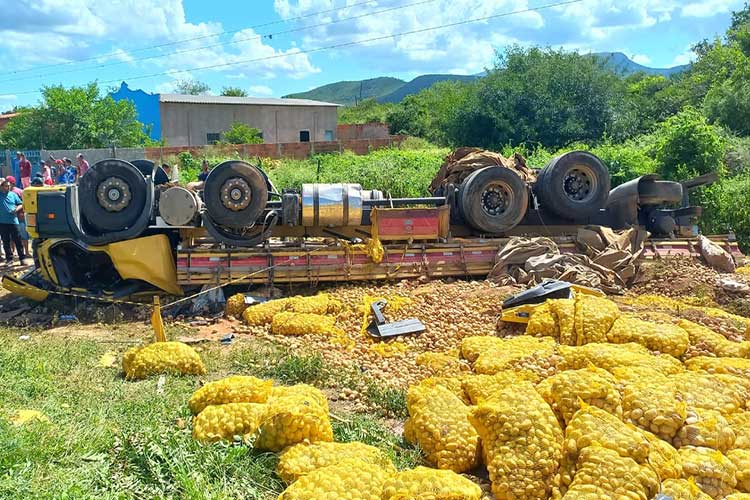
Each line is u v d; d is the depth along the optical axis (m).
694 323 6.97
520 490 4.08
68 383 6.19
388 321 8.66
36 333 8.75
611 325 6.80
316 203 10.34
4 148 36.75
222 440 4.69
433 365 7.00
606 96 33.00
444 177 12.05
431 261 10.51
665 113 36.28
